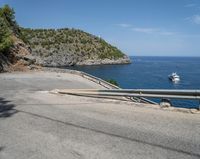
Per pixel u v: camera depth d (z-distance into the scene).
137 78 106.25
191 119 8.62
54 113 10.18
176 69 167.62
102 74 122.44
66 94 15.73
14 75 30.97
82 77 33.06
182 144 6.45
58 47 197.62
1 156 6.03
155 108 10.51
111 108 10.86
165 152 5.99
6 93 16.16
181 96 10.20
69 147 6.46
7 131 7.88
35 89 18.61
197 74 128.00
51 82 24.88
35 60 42.66
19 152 6.24
